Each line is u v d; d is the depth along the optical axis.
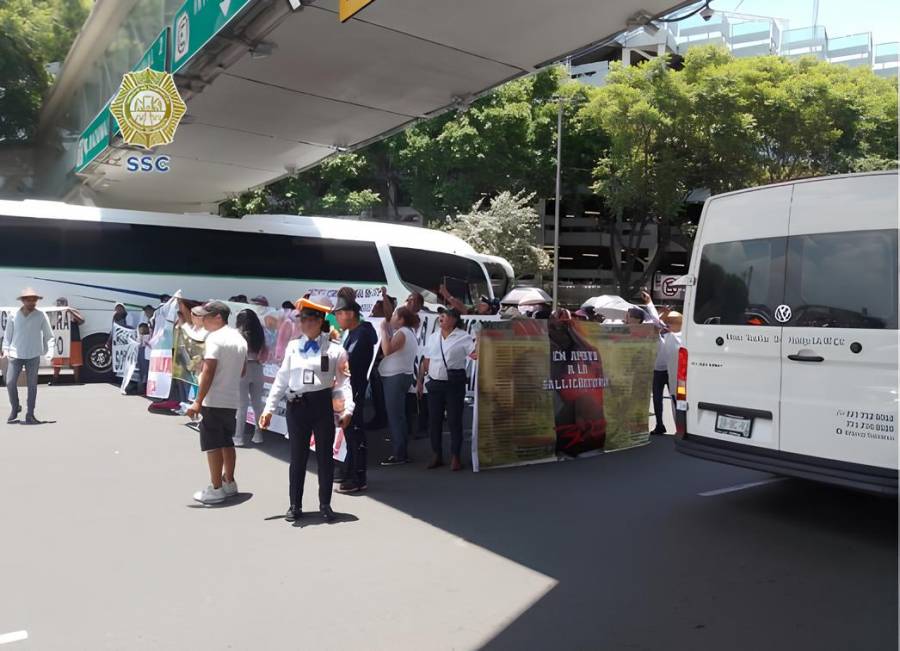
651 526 5.95
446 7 9.32
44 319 9.91
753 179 29.14
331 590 4.52
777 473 5.83
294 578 4.70
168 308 11.29
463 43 10.56
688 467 8.27
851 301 5.51
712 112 28.16
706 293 6.58
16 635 3.83
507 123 31.16
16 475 7.04
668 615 4.23
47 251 14.82
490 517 6.14
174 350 10.52
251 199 28.94
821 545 5.51
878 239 5.42
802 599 4.48
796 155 29.06
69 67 26.11
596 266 47.84
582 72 45.41
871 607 4.38
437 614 4.20
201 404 6.27
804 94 27.78
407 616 4.16
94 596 4.35
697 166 29.69
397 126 15.27
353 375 6.91
